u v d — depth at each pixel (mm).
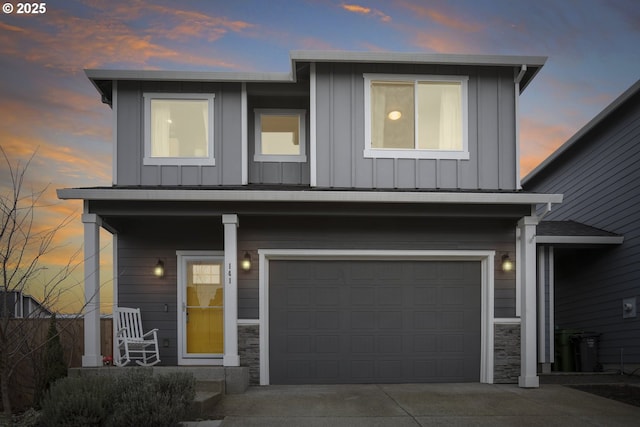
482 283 9969
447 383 9672
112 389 6566
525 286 9508
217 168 10250
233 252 9195
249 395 8477
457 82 10242
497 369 9664
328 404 7867
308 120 11008
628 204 12023
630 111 12016
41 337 9156
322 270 9836
